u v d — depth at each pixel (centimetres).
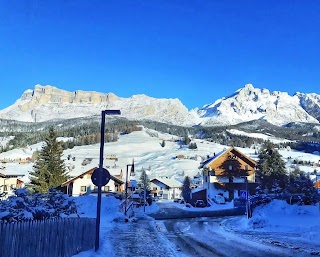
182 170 16250
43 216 1357
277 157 7312
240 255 1723
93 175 1720
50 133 6544
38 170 6275
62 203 1878
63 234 1295
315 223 3194
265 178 7250
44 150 6425
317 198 4775
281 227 3170
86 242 1650
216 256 1688
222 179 8662
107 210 4369
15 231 922
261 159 7544
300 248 1948
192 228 3369
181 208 7288
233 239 2422
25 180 8344
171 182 12000
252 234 2775
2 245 859
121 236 2488
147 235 2616
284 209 3791
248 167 8725
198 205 7956
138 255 1680
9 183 7450
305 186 5641
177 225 3709
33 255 1027
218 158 8750
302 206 3834
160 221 4291
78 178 7781
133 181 8025
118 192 7638
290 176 7200
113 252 1730
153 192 11912
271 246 2047
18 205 1305
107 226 3177
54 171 6306
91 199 4581
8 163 13362
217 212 6131
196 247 2008
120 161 17488
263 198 4972
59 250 1250
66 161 14888
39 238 1072
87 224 1675
